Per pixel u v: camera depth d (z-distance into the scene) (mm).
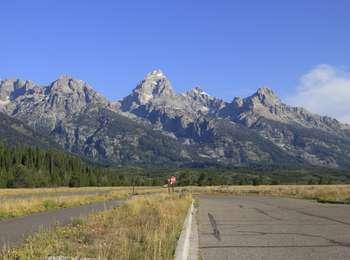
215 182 186500
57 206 47156
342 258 15891
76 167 165000
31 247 14703
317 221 30438
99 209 40562
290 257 16141
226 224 29281
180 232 20562
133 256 13148
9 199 51969
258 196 91125
